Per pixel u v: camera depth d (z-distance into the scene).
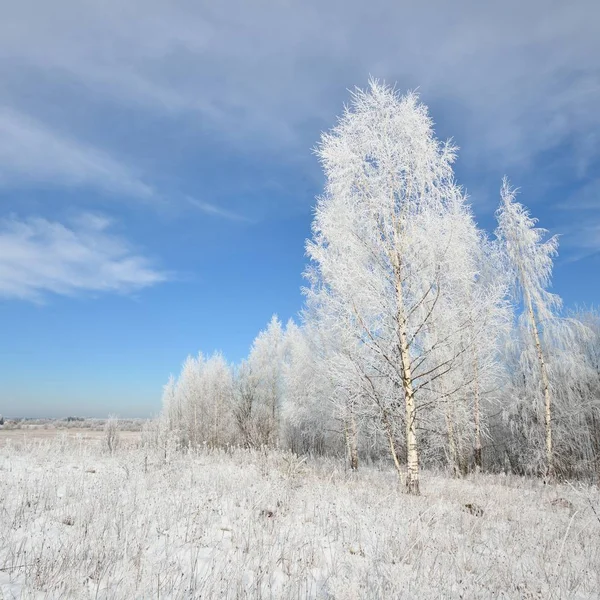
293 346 24.55
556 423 18.08
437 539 5.81
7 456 13.29
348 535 5.84
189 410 38.53
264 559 4.57
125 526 5.29
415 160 10.12
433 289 10.05
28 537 4.84
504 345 18.23
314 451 25.92
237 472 10.99
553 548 5.84
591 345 19.92
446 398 10.67
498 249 17.84
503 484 14.04
